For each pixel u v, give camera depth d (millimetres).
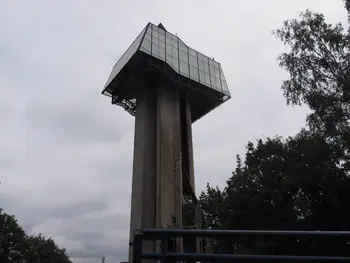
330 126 26469
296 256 3918
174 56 40062
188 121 39531
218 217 40219
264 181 33500
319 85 28344
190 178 36469
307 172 29219
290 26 29844
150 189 33781
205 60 44250
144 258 4031
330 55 28375
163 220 31562
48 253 73688
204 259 3990
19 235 62406
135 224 32031
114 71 41406
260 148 36594
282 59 29859
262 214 33000
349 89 25734
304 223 29672
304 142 29875
